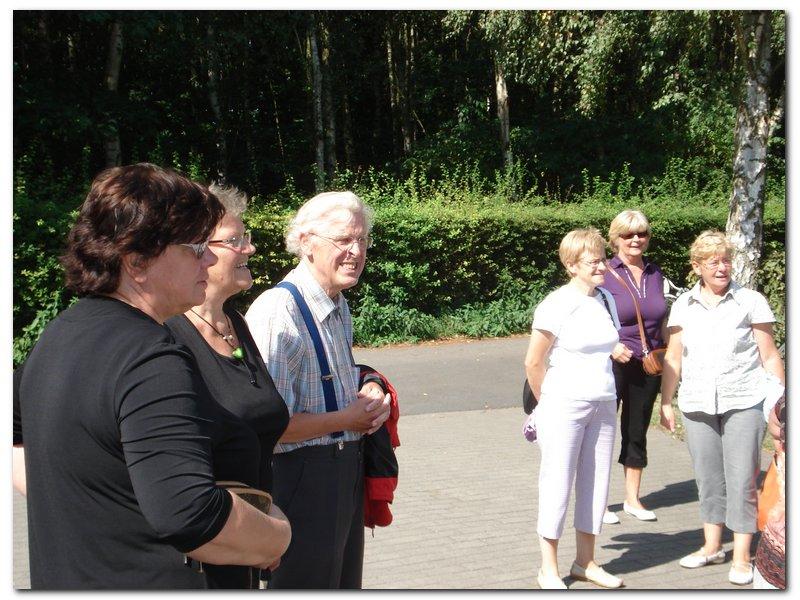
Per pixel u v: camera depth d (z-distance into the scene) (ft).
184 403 5.32
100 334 5.56
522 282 48.78
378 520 10.48
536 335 14.46
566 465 14.23
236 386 7.63
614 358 17.80
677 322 15.48
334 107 72.69
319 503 9.43
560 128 79.56
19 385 6.36
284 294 9.59
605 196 63.93
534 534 17.02
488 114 84.23
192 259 5.98
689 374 15.15
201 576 5.72
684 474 21.57
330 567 9.51
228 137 67.87
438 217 45.75
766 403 11.27
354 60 75.77
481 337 44.32
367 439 10.27
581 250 14.48
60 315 5.98
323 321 9.85
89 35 57.52
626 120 80.38
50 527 5.53
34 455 5.60
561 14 58.95
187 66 63.67
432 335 43.65
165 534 5.11
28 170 44.34
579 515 14.67
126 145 60.44
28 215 34.68
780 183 72.08
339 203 9.91
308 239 9.90
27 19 50.19
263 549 5.82
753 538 17.15
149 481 5.12
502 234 47.42
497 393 31.30
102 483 5.36
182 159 63.10
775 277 31.40
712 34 46.50
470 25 72.49
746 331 14.67
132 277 5.85
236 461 6.37
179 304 6.00
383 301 44.93
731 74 63.26
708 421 15.19
